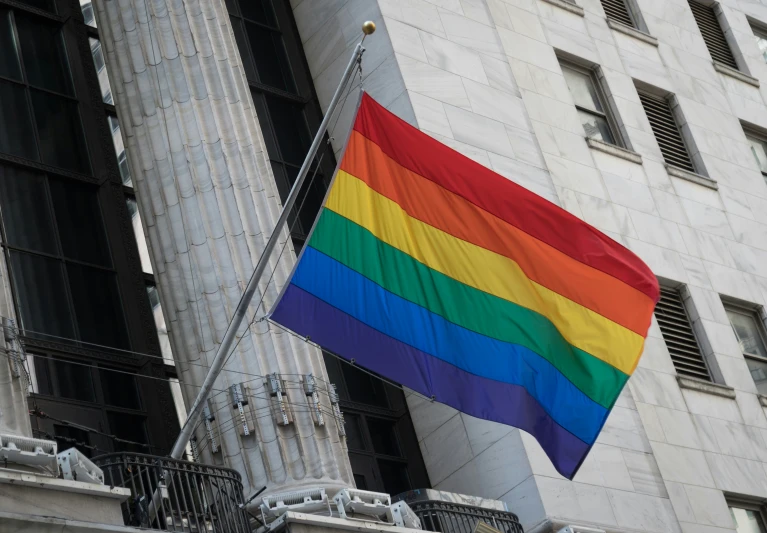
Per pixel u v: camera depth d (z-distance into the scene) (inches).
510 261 1732.3
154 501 1451.8
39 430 1700.3
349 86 2399.1
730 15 3346.5
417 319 1631.4
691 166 2891.2
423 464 2122.3
